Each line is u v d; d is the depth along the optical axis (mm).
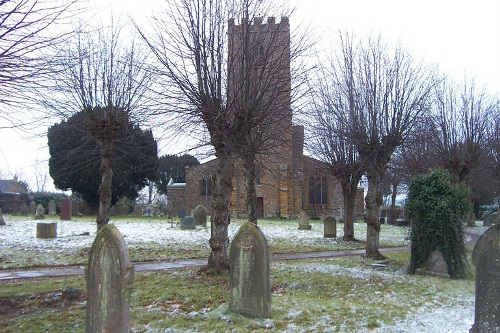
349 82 17438
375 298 9719
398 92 16672
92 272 6344
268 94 12383
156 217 44094
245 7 11828
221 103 11727
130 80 15883
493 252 6480
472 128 25547
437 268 12805
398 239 26734
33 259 15062
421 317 7984
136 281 11484
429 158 26188
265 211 49281
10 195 45375
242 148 12281
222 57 11711
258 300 7879
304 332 7039
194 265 14828
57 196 47344
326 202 49719
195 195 51156
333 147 22188
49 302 9000
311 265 15133
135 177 44969
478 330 6590
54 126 27984
